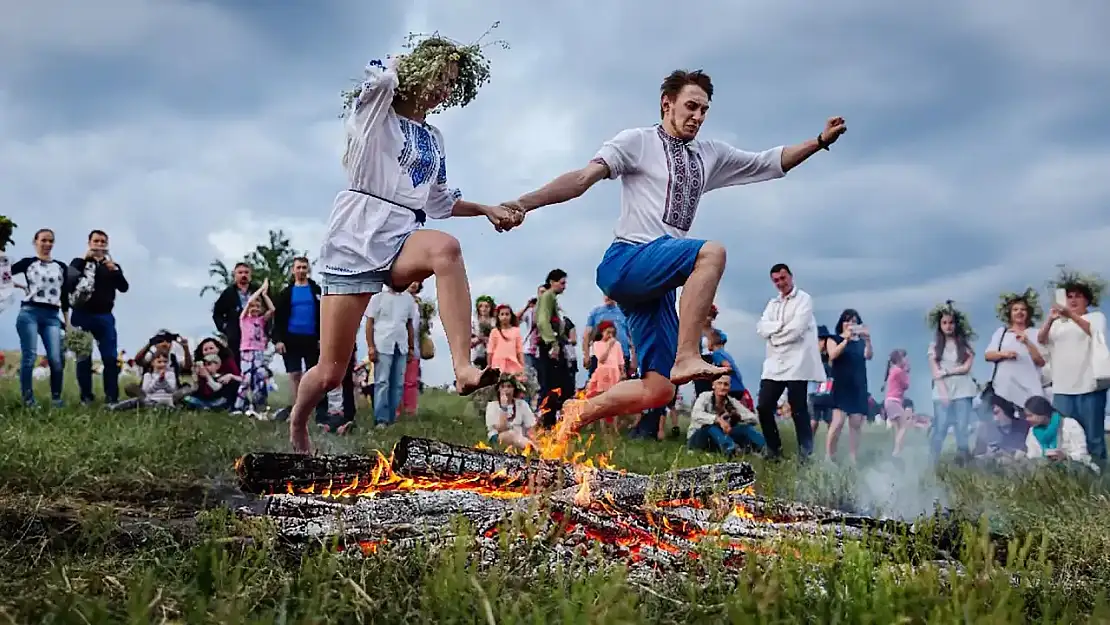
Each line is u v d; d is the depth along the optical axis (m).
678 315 5.43
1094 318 9.16
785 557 3.47
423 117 5.58
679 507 4.98
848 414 10.59
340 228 5.43
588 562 3.60
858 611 2.95
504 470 5.40
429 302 13.59
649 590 3.25
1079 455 8.56
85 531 3.79
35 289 10.88
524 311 13.05
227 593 2.99
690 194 5.76
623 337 12.62
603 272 5.73
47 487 5.18
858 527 4.59
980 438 10.20
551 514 4.01
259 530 3.74
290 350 11.59
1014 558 3.69
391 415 11.71
